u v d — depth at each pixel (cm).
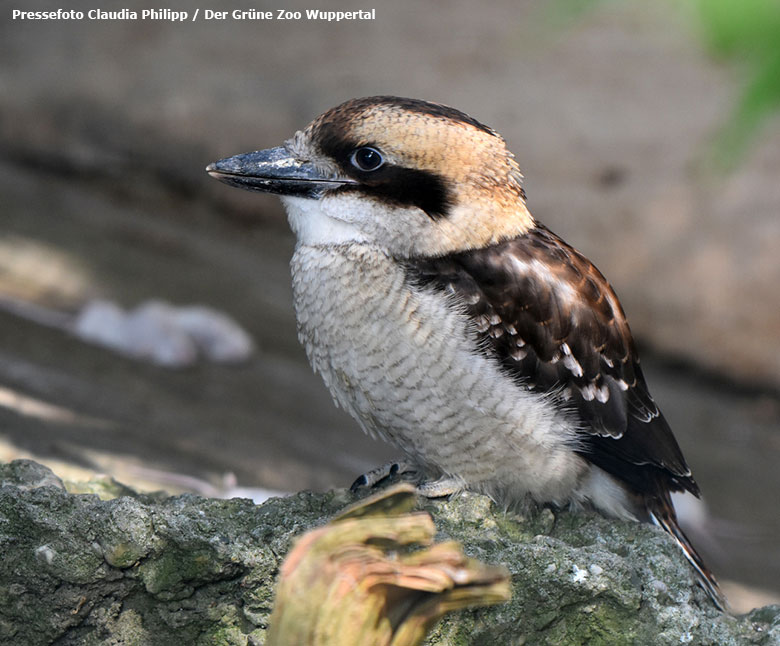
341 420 1470
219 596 562
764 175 1945
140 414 1202
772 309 1875
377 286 714
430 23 2345
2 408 1014
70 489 707
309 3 2388
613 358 779
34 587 547
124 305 1617
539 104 2127
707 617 614
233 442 1209
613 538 682
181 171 2130
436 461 734
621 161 2028
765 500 1564
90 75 2202
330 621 260
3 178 2044
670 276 1923
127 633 560
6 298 1521
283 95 2184
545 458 729
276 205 2106
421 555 269
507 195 755
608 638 587
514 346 727
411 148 718
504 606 578
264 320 1731
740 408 1848
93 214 1970
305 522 623
